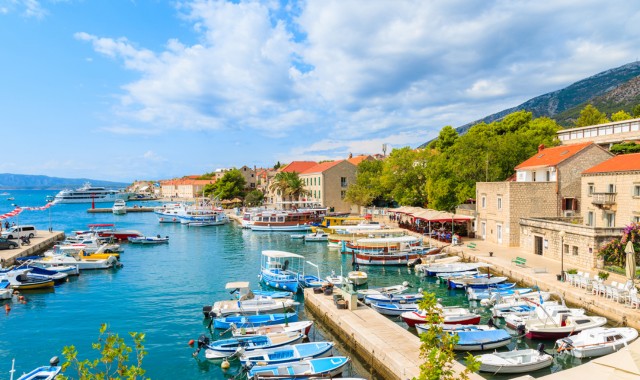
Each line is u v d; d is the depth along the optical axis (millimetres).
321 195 96625
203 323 27781
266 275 37562
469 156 64000
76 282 39469
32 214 129250
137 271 44219
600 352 21031
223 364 21141
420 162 75625
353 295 26766
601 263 33719
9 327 27328
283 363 20391
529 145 66125
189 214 97250
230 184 127375
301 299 33656
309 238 65438
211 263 48281
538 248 42531
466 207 60531
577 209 47062
